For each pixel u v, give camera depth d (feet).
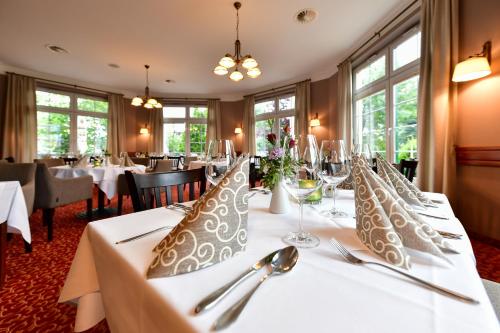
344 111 15.14
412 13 9.93
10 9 10.62
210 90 23.54
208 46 14.07
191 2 10.16
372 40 12.68
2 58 15.66
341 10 10.75
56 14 10.99
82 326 2.14
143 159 14.32
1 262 4.67
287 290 1.20
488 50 6.51
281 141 2.93
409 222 1.66
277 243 1.85
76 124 20.40
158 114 24.43
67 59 15.81
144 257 1.57
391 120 11.89
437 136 7.63
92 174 9.61
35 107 17.87
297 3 10.27
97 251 1.96
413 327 0.93
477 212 6.95
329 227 2.19
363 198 1.85
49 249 6.45
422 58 8.50
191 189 4.18
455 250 1.62
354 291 1.18
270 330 0.93
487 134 6.57
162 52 14.84
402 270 1.38
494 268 5.06
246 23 11.70
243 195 1.84
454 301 1.09
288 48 14.40
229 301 1.12
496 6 6.34
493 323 0.94
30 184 6.34
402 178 3.10
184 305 1.11
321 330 0.93
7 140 16.69
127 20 11.44
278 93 21.85
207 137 24.70
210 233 1.55
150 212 2.68
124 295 1.52
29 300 4.29
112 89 22.16
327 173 2.79
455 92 7.29
